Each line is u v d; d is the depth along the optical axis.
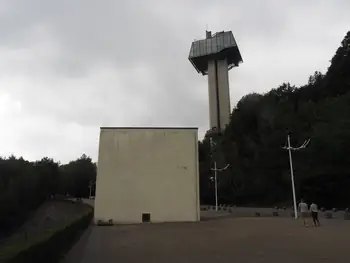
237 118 89.44
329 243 16.83
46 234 12.44
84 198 114.31
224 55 113.31
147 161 36.69
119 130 37.47
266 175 73.69
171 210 35.44
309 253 14.09
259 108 83.81
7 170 89.75
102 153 36.72
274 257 13.33
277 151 71.88
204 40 116.62
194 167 36.66
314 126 64.00
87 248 16.88
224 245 17.09
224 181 84.50
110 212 35.22
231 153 85.75
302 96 79.75
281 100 80.50
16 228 67.31
